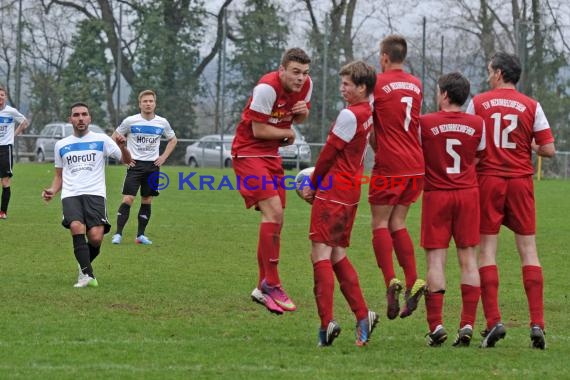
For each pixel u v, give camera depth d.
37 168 105.00
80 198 34.56
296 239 49.72
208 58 129.88
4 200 55.12
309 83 27.45
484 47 131.88
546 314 31.31
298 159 113.62
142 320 28.31
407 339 26.97
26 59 135.50
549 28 128.00
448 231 26.30
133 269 38.47
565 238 52.47
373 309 31.72
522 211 26.73
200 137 129.12
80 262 33.84
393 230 27.80
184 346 24.72
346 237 25.38
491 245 26.73
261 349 24.61
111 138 36.09
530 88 128.00
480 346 25.92
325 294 24.95
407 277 27.69
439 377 21.75
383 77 27.12
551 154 26.88
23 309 29.28
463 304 26.23
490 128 26.56
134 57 130.88
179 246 46.06
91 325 27.17
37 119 136.12
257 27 127.00
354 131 24.55
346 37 127.62
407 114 26.73
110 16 132.50
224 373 21.73
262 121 26.84
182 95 128.12
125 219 46.72
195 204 69.25
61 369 21.73
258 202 27.36
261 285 27.33
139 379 21.03
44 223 53.31
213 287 34.72
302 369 22.31
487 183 26.59
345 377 21.55
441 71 130.88
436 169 26.14
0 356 22.91
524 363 23.50
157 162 46.53
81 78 132.38
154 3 128.00
